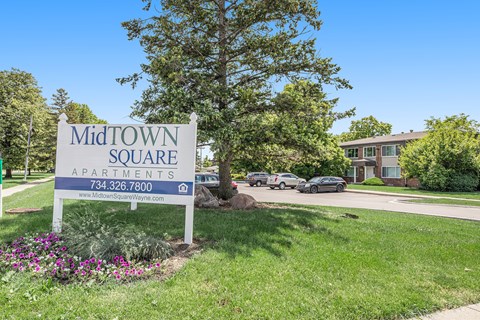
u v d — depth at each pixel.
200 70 10.34
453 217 11.56
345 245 6.23
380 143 35.97
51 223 7.06
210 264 4.73
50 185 21.14
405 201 18.03
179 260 4.93
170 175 5.99
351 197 20.86
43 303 3.44
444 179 25.33
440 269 5.16
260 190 27.20
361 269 4.93
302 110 9.89
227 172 11.67
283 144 9.95
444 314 3.72
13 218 7.77
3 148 27.06
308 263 5.06
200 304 3.57
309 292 4.04
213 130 8.70
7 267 4.41
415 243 6.68
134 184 6.07
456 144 25.78
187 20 9.98
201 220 7.81
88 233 5.46
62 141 6.31
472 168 25.89
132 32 10.16
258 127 9.21
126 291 3.80
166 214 8.53
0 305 3.39
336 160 34.12
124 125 6.18
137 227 6.78
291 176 29.11
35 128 28.41
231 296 3.80
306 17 9.73
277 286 4.14
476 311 3.80
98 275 4.11
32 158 28.52
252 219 8.07
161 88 10.21
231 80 11.45
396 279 4.62
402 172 29.84
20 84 32.53
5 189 18.55
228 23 10.24
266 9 9.48
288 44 9.69
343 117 10.27
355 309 3.65
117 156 6.16
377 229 7.79
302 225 7.71
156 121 10.10
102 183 6.15
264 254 5.31
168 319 3.24
